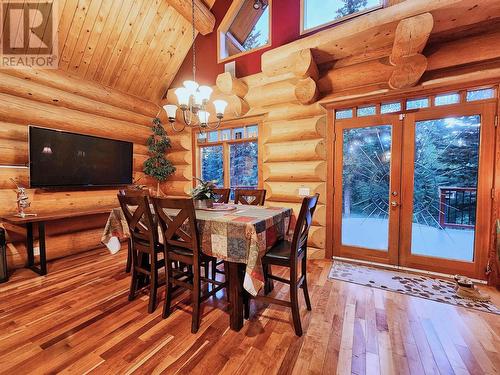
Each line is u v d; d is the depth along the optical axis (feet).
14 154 9.46
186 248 6.29
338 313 6.48
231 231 5.54
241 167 13.64
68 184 10.84
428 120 8.91
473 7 6.76
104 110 12.51
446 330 5.75
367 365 4.72
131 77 13.34
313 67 9.23
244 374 4.52
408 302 7.01
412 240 9.30
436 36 8.25
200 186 7.83
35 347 5.17
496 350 5.09
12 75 9.43
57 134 10.39
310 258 10.75
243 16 13.30
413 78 8.21
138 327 5.89
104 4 10.26
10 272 9.23
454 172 8.61
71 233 11.39
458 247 8.62
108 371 4.57
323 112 10.57
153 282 6.56
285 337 5.54
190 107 9.04
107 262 10.36
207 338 5.50
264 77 11.73
